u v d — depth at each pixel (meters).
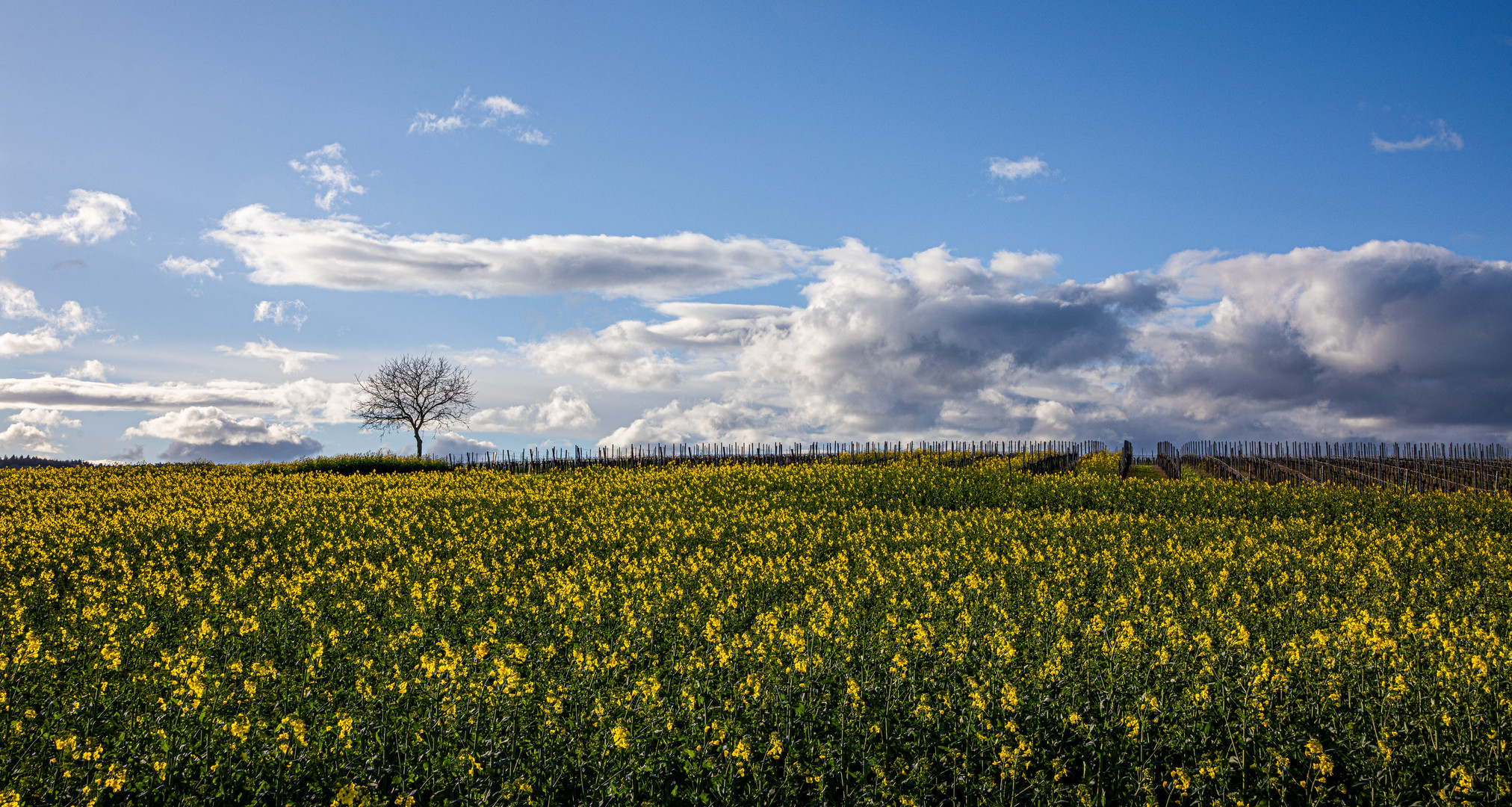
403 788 7.41
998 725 8.42
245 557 21.33
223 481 38.66
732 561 18.45
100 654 11.03
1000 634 10.98
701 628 12.60
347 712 8.77
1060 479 32.75
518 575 18.00
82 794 7.23
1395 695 8.66
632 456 50.09
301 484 37.19
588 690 9.38
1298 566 17.52
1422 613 13.62
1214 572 16.72
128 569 19.12
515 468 49.59
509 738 8.23
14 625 12.98
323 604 14.70
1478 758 7.59
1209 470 57.88
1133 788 7.52
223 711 9.02
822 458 51.25
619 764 7.70
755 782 7.59
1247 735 8.16
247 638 12.36
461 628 13.00
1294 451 46.50
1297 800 7.42
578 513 27.81
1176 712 8.50
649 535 22.81
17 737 8.37
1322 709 8.70
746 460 50.56
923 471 34.72
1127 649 10.20
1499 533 22.75
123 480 38.78
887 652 10.65
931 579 16.34
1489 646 10.19
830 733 8.54
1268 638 11.39
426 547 21.47
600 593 14.52
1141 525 23.11
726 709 8.83
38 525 24.83
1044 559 18.39
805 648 10.39
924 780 7.52
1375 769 7.42
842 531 22.97
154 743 8.22
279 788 7.42
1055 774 7.54
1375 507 25.83
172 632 12.95
